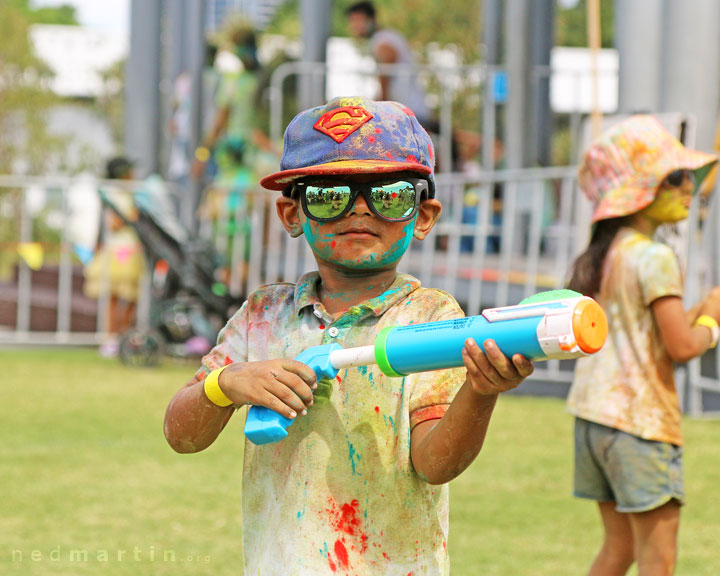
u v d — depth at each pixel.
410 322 2.40
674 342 3.86
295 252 11.09
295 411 2.21
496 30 12.64
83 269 14.19
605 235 4.14
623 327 3.95
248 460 2.47
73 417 7.73
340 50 24.22
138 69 13.32
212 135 12.91
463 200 10.86
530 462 6.33
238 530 4.98
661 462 3.83
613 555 4.06
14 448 6.67
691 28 8.12
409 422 2.35
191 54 13.84
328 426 2.35
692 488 5.73
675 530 3.88
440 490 2.43
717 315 3.99
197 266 10.38
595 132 6.21
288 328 2.48
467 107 16.67
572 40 32.22
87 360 11.12
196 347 10.45
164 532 4.93
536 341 1.95
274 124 12.38
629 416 3.88
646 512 3.85
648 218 4.15
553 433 7.18
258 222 11.41
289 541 2.35
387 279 2.47
